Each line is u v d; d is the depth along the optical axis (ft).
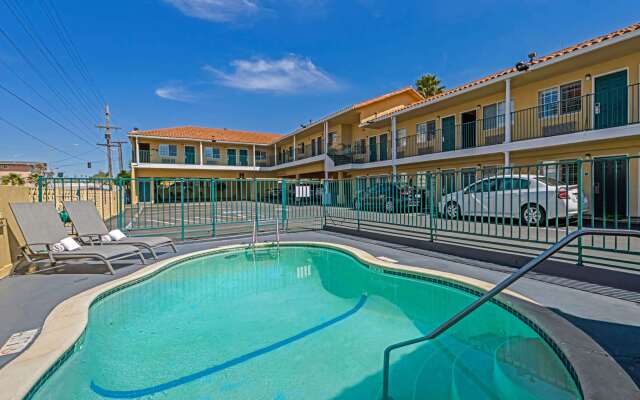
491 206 29.40
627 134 29.89
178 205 69.05
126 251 17.01
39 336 9.11
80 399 7.61
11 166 126.11
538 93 40.60
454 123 51.75
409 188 23.72
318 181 33.24
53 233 17.13
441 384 8.21
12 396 6.56
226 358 9.62
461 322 12.14
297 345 10.48
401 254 19.86
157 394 7.87
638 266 14.66
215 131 108.17
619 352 7.50
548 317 9.50
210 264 20.98
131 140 89.81
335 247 23.04
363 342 10.67
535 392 7.36
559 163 14.24
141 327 11.80
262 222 35.99
